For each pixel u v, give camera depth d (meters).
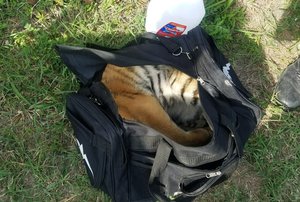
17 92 1.72
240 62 1.89
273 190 1.86
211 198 1.84
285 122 1.89
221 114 1.56
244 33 1.89
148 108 1.69
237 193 1.85
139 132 1.56
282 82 1.88
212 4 1.84
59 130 1.75
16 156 1.72
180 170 1.55
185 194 1.59
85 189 1.76
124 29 1.81
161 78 1.72
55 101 1.74
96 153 1.56
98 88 1.57
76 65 1.62
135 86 1.71
